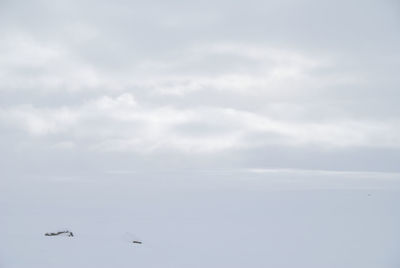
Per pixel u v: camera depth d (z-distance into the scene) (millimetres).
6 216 105500
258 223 93562
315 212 135625
